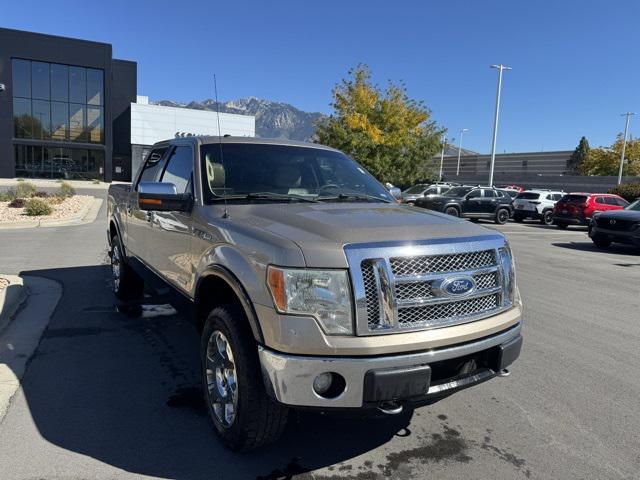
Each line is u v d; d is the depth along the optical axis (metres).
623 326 6.44
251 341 2.99
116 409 3.79
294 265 2.70
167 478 2.98
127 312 6.17
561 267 11.15
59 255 9.71
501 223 24.83
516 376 4.69
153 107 44.53
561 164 80.62
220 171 4.06
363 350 2.67
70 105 45.47
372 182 4.77
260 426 3.00
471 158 89.56
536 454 3.37
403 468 3.16
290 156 4.51
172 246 4.21
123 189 6.35
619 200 23.22
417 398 2.83
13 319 5.83
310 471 3.10
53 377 4.31
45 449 3.22
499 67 34.38
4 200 20.81
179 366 4.62
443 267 2.93
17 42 42.75
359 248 2.74
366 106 31.56
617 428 3.75
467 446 3.44
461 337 2.92
